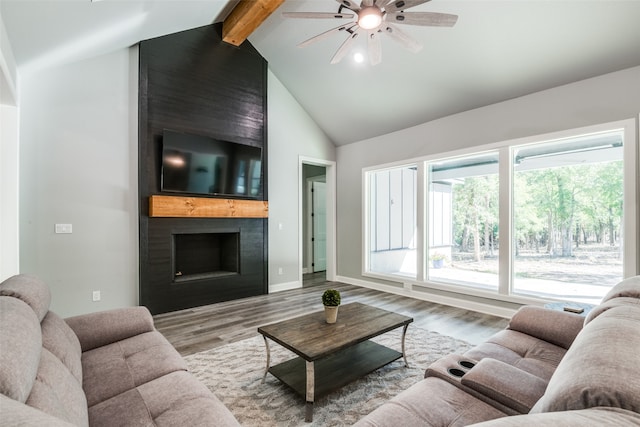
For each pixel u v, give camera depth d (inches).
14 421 21.7
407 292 185.8
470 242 163.9
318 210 270.1
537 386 50.1
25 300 54.4
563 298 132.7
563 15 106.9
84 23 101.6
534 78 130.6
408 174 193.5
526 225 144.0
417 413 48.6
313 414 74.6
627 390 25.7
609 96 117.6
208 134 167.8
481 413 48.7
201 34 166.1
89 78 137.5
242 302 171.0
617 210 121.1
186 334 124.5
